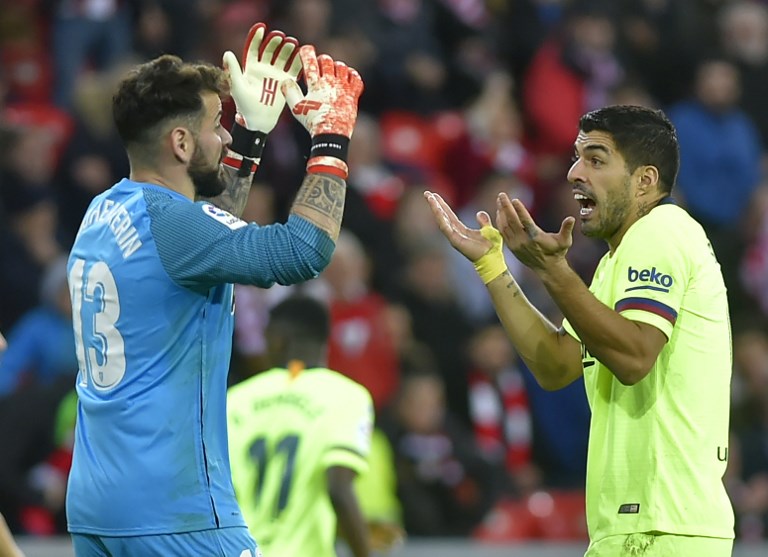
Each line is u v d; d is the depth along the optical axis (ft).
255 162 55.98
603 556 51.60
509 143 147.64
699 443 51.26
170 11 139.13
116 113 51.39
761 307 139.64
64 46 136.77
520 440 119.65
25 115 132.46
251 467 69.56
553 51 154.92
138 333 49.57
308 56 52.60
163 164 51.19
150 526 49.11
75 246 51.78
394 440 109.19
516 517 110.52
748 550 103.40
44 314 111.14
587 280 135.13
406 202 130.31
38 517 101.35
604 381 52.80
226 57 54.80
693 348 51.52
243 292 111.55
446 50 155.74
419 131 144.36
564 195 139.13
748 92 161.38
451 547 100.22
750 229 142.00
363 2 148.05
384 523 77.05
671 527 50.57
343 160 51.24
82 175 126.11
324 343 72.33
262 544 68.69
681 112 150.20
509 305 55.88
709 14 166.20
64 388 104.32
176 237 49.11
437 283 125.90
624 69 158.71
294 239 49.26
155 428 49.29
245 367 110.42
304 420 69.82
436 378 115.44
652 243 51.31
